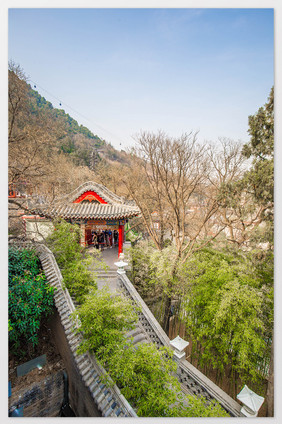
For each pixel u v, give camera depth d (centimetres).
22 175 1006
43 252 909
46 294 726
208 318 685
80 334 569
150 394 434
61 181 1529
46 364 743
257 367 702
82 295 698
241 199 884
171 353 523
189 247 942
